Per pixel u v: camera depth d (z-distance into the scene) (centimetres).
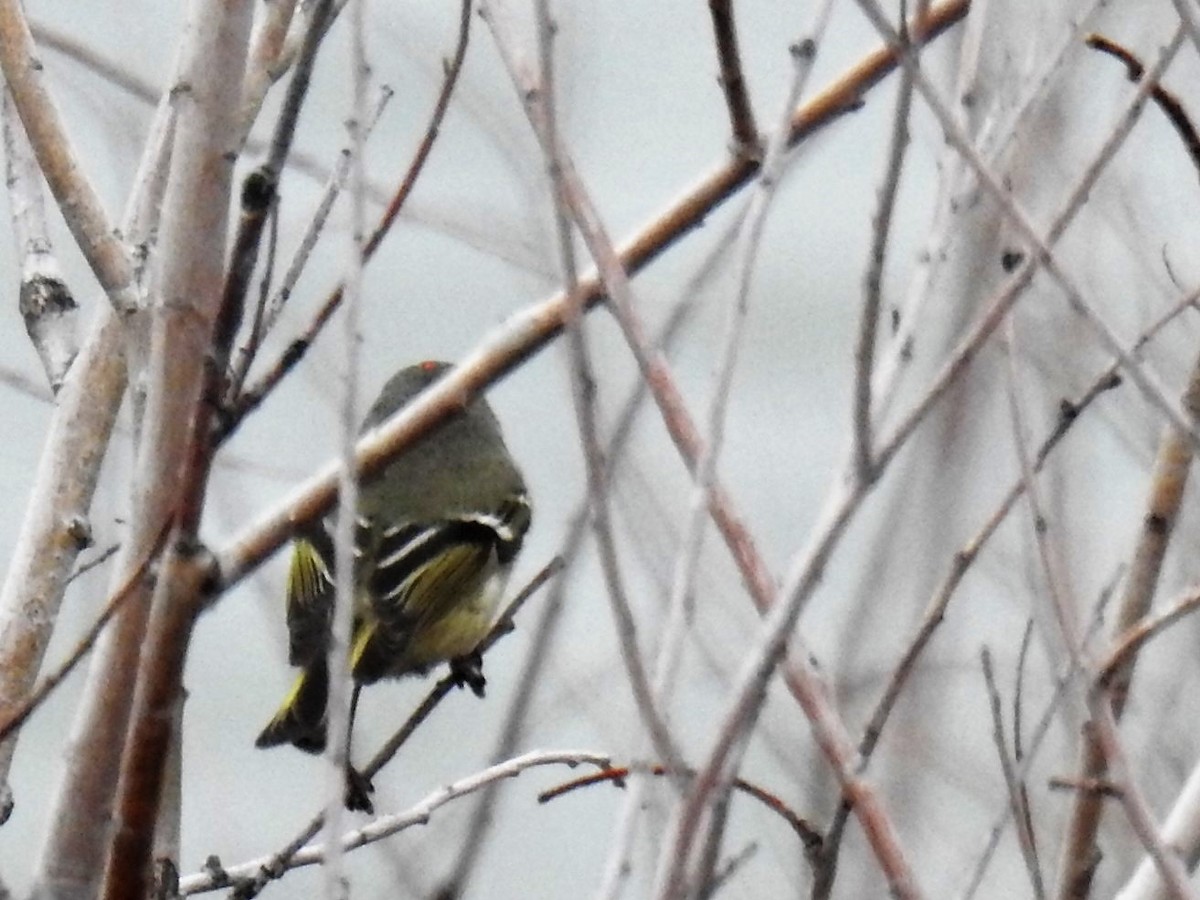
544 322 708
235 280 587
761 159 736
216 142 654
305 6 824
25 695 747
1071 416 742
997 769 961
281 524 669
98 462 781
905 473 933
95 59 988
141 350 697
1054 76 690
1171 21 1044
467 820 837
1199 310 949
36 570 762
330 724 586
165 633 591
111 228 719
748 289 598
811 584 559
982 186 611
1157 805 887
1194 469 973
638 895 684
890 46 593
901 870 590
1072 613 665
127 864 602
